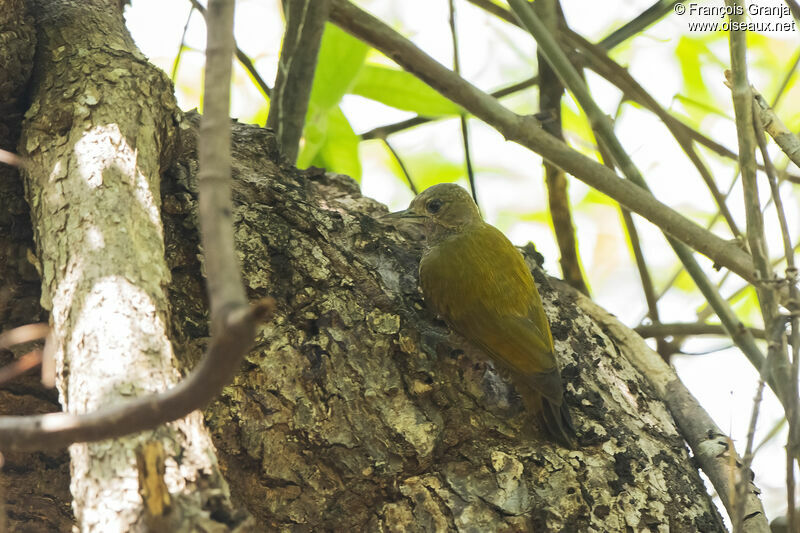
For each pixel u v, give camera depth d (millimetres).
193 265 3715
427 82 4480
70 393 2424
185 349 3508
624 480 3818
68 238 2855
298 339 3721
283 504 3529
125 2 4324
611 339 4711
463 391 3979
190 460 2311
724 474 3980
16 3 3545
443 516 3555
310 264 3893
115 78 3498
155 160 3365
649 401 4367
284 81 4949
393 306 3947
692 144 5258
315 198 4473
